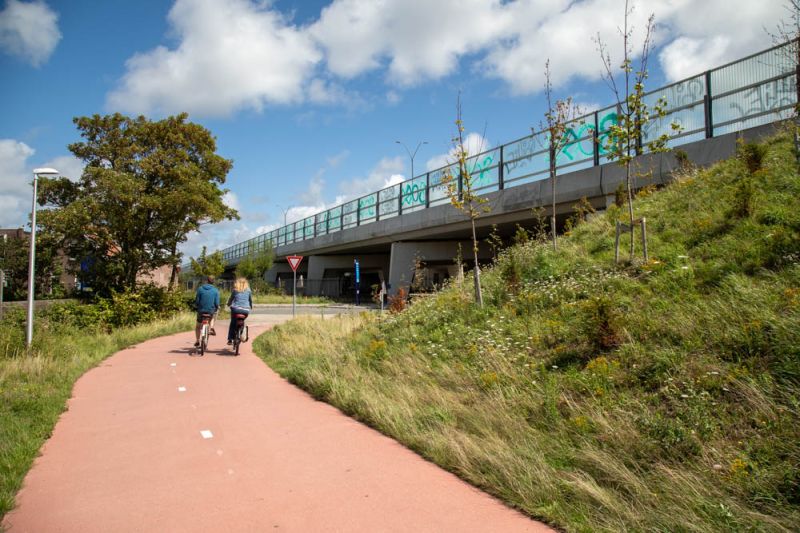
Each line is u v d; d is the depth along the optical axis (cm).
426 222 3083
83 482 439
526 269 1184
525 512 385
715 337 584
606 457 436
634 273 914
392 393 703
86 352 1163
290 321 1867
